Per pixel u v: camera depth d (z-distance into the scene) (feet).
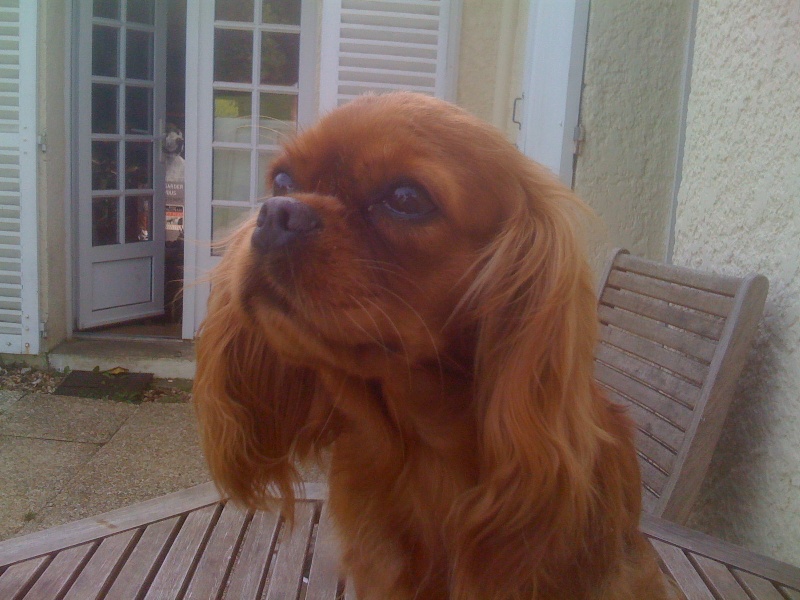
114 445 9.38
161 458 9.09
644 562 4.01
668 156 8.77
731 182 5.92
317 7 11.41
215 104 12.01
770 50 5.41
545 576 3.35
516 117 10.70
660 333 5.96
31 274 11.34
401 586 3.98
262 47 11.80
